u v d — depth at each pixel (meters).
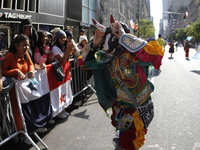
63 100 4.11
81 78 5.41
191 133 3.36
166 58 18.38
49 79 3.57
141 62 2.14
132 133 2.26
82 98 5.46
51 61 4.10
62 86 4.09
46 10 12.84
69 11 15.54
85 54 2.38
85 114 4.36
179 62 14.54
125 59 2.20
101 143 3.11
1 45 9.97
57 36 4.09
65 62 4.25
